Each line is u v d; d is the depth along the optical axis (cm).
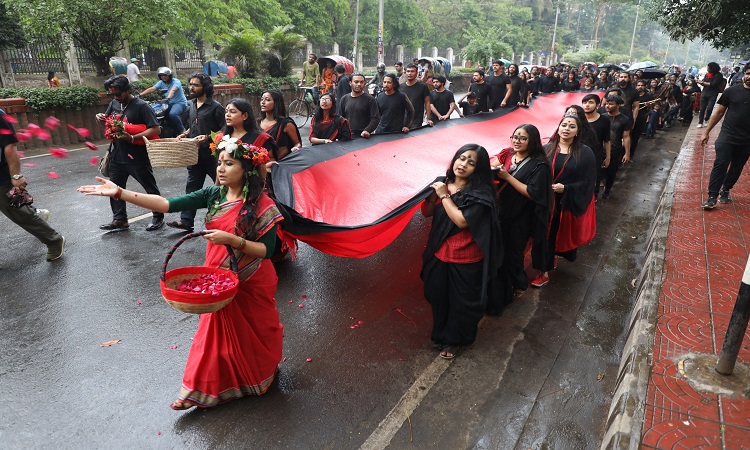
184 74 2362
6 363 365
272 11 2658
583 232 517
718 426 283
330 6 3288
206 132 595
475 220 361
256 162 292
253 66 1744
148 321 427
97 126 1191
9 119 432
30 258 538
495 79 1116
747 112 619
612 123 791
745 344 363
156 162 532
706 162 945
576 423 328
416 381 364
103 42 1319
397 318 450
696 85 1745
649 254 554
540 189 436
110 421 314
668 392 310
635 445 267
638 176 998
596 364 392
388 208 477
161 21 1298
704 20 886
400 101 744
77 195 756
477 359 393
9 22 1523
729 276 470
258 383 334
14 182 482
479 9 5003
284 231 405
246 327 317
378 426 319
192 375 318
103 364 368
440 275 382
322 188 471
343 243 429
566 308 478
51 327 412
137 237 607
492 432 318
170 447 296
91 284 486
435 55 4484
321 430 313
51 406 324
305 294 486
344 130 628
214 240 277
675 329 381
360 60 3831
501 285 454
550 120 991
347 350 399
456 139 707
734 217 634
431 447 304
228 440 303
